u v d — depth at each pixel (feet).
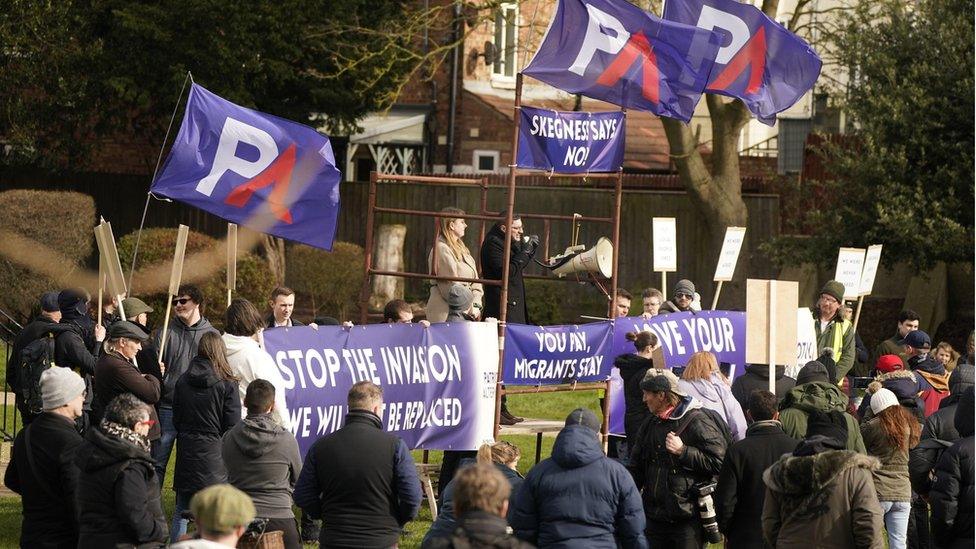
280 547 58.13
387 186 222.48
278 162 81.46
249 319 71.92
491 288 95.50
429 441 80.53
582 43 83.87
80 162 205.77
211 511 41.88
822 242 171.22
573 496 54.29
